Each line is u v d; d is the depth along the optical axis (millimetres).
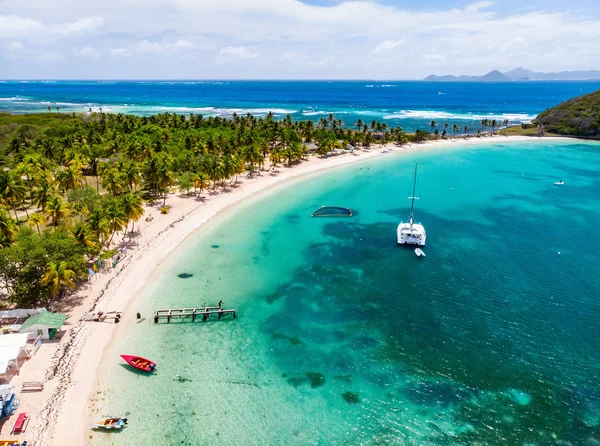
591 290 56844
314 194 101812
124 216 64500
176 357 42875
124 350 43312
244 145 124812
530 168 133625
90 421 34375
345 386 39625
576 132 191125
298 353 44188
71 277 50875
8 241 54375
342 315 51219
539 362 43156
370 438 34156
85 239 55312
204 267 62375
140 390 38094
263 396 38156
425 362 43094
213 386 39125
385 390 39250
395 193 104625
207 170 94938
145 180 89812
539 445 33719
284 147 143250
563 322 49844
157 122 170000
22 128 150625
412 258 67062
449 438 34219
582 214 88812
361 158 143750
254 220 82750
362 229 79812
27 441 31984
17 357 38812
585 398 38500
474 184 114062
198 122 168875
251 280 59250
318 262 65438
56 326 42844
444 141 178375
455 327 48938
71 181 83688
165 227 75562
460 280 59844
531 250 70000
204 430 34344
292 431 34625
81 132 138500
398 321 50062
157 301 52688
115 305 50812
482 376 41156
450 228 80625
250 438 33812
